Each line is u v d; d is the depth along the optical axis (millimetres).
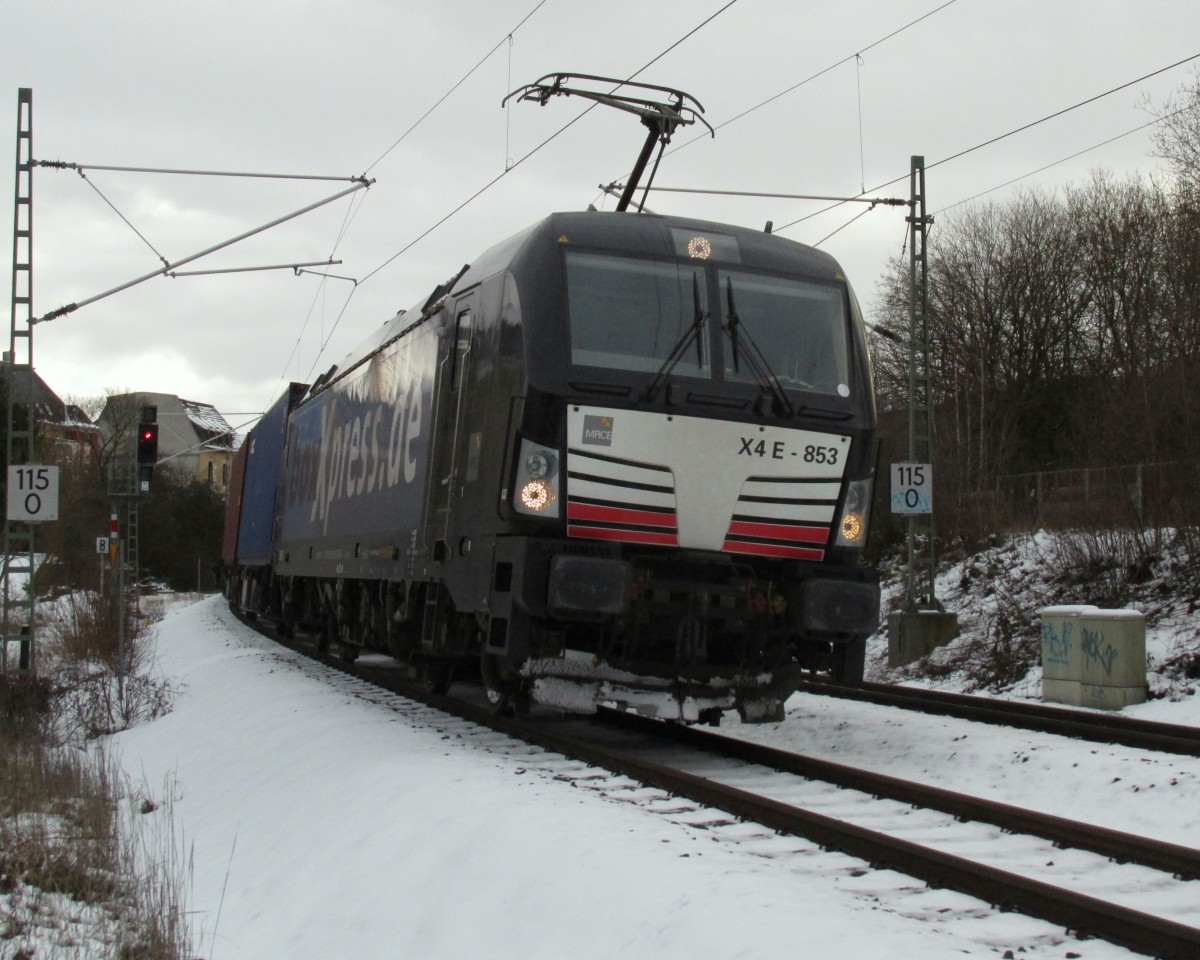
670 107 12172
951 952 4656
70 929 6625
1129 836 6332
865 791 8234
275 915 6984
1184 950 4680
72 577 37156
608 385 9227
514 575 9016
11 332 17656
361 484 15078
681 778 7891
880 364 47969
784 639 9844
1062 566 19938
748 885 5469
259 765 10812
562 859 6109
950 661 18078
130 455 19703
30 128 17688
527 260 9648
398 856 7000
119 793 10734
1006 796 8805
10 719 15438
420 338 12797
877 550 29703
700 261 9828
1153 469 18297
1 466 43531
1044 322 43844
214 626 30469
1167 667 14414
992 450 39844
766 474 9578
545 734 9930
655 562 9312
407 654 13461
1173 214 33344
